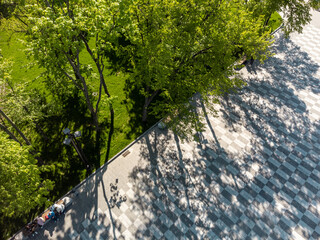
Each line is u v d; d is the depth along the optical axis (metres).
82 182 18.31
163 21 15.95
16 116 17.16
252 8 23.88
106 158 19.77
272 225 16.30
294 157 19.84
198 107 23.55
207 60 18.03
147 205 17.22
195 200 17.44
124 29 14.75
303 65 27.80
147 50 15.78
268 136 21.28
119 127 21.80
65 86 19.94
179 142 20.86
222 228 16.19
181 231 16.06
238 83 19.00
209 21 17.08
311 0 24.14
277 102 24.05
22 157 13.22
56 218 16.42
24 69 26.86
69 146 20.31
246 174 18.86
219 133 21.53
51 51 12.30
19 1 20.27
